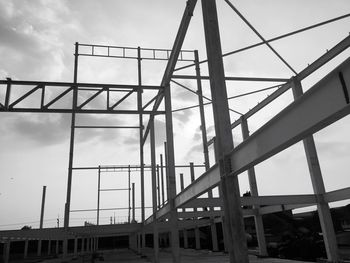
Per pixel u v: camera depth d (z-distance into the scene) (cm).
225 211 830
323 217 1698
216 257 2355
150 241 6638
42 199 4222
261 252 2159
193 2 1415
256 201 1717
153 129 2438
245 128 2484
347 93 450
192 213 2303
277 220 4606
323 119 494
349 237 2798
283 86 2041
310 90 513
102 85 1898
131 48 2939
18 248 5547
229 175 823
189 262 1977
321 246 2081
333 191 1661
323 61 1702
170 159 1770
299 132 552
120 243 7406
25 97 1805
